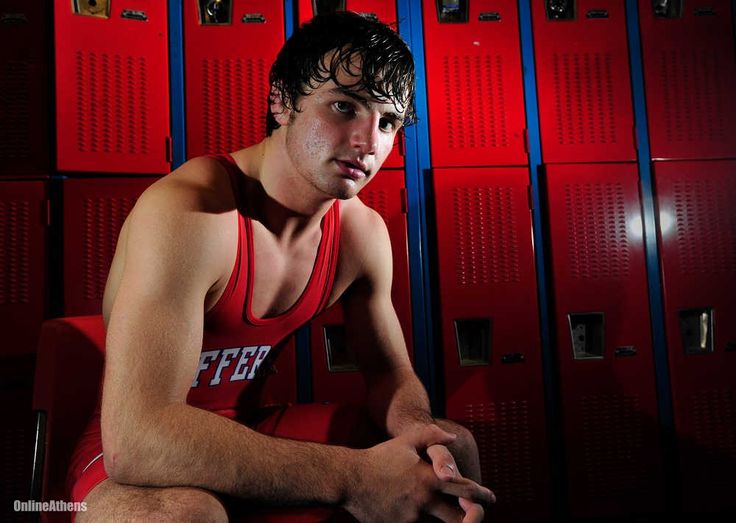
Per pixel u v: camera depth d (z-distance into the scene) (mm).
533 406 2271
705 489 2287
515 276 2303
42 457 1305
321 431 1236
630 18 2400
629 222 2352
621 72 2391
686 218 2369
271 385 2178
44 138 2127
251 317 1182
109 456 887
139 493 877
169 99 2223
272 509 959
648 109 2389
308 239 1218
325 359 2203
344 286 1336
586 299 2309
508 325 2287
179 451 878
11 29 2131
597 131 2369
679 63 2402
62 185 2143
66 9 2111
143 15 2201
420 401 1235
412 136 2314
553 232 2314
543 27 2375
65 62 2105
